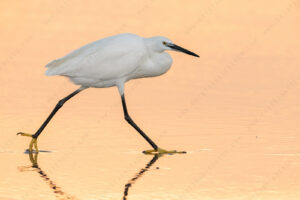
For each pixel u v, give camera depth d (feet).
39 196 33.86
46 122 44.09
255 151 42.52
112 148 44.06
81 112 53.67
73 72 45.42
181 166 39.70
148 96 59.41
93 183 36.29
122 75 46.44
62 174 38.04
